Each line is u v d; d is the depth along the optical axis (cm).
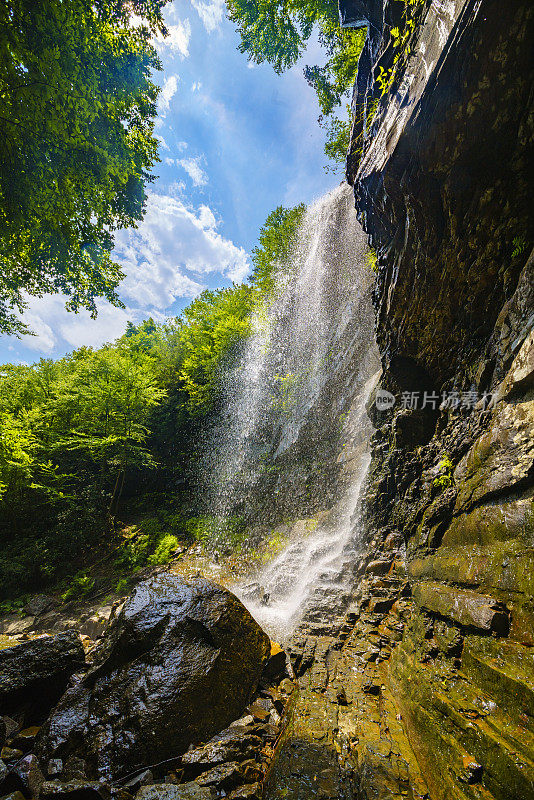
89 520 1283
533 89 242
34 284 846
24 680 275
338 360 1186
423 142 317
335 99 1309
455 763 171
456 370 473
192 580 358
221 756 217
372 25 528
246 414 1619
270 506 1120
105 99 719
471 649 229
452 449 404
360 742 214
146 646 290
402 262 465
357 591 459
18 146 588
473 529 301
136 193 911
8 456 1212
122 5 655
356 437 888
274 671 328
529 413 269
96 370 1563
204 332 1866
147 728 234
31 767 204
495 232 338
